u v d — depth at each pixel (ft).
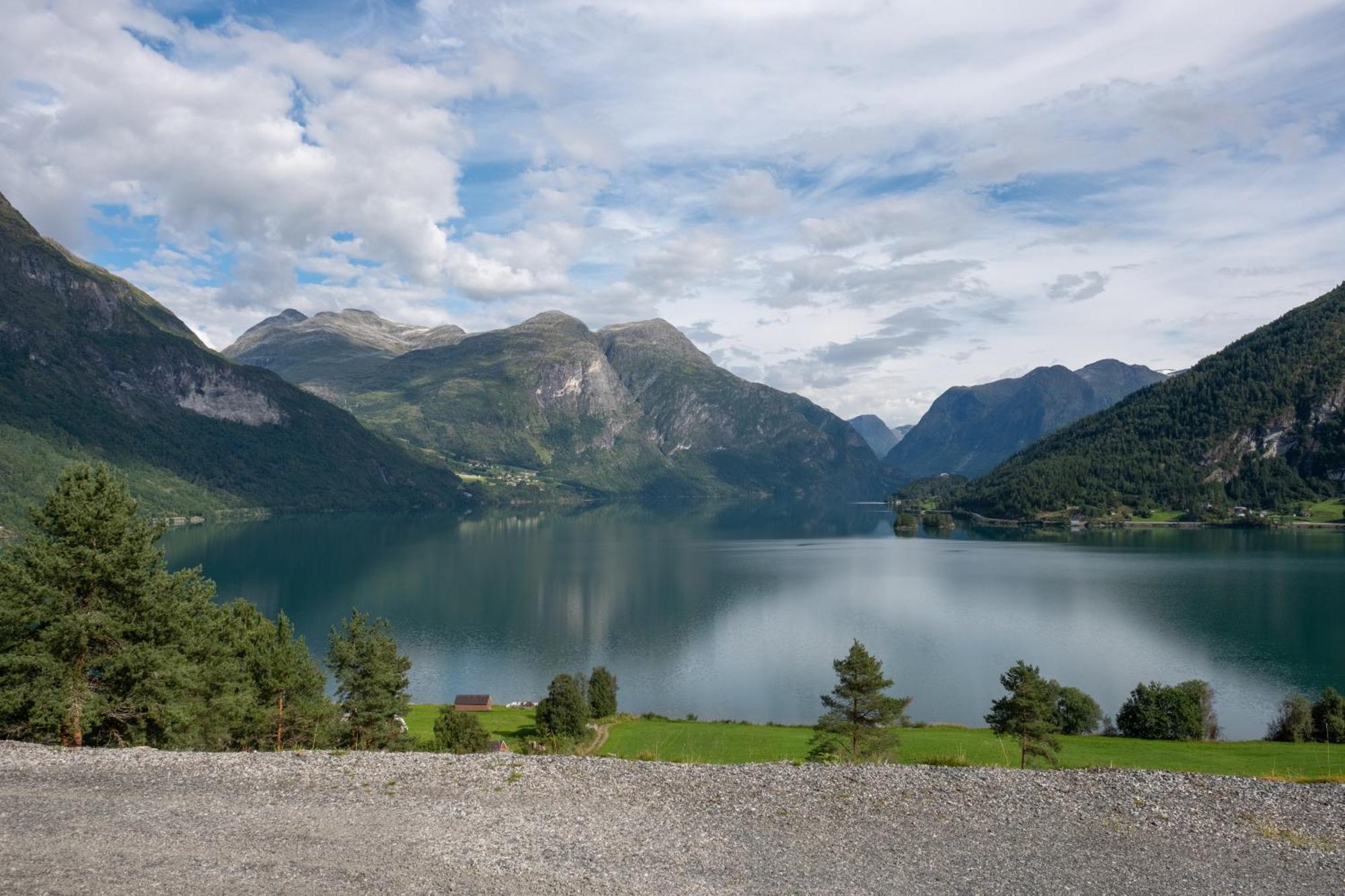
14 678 80.38
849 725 143.54
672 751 184.85
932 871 43.60
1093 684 284.82
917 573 581.94
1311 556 621.72
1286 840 48.73
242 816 50.01
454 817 50.78
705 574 589.73
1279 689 274.98
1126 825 50.85
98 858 42.47
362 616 149.18
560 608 457.27
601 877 41.83
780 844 47.32
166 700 89.56
